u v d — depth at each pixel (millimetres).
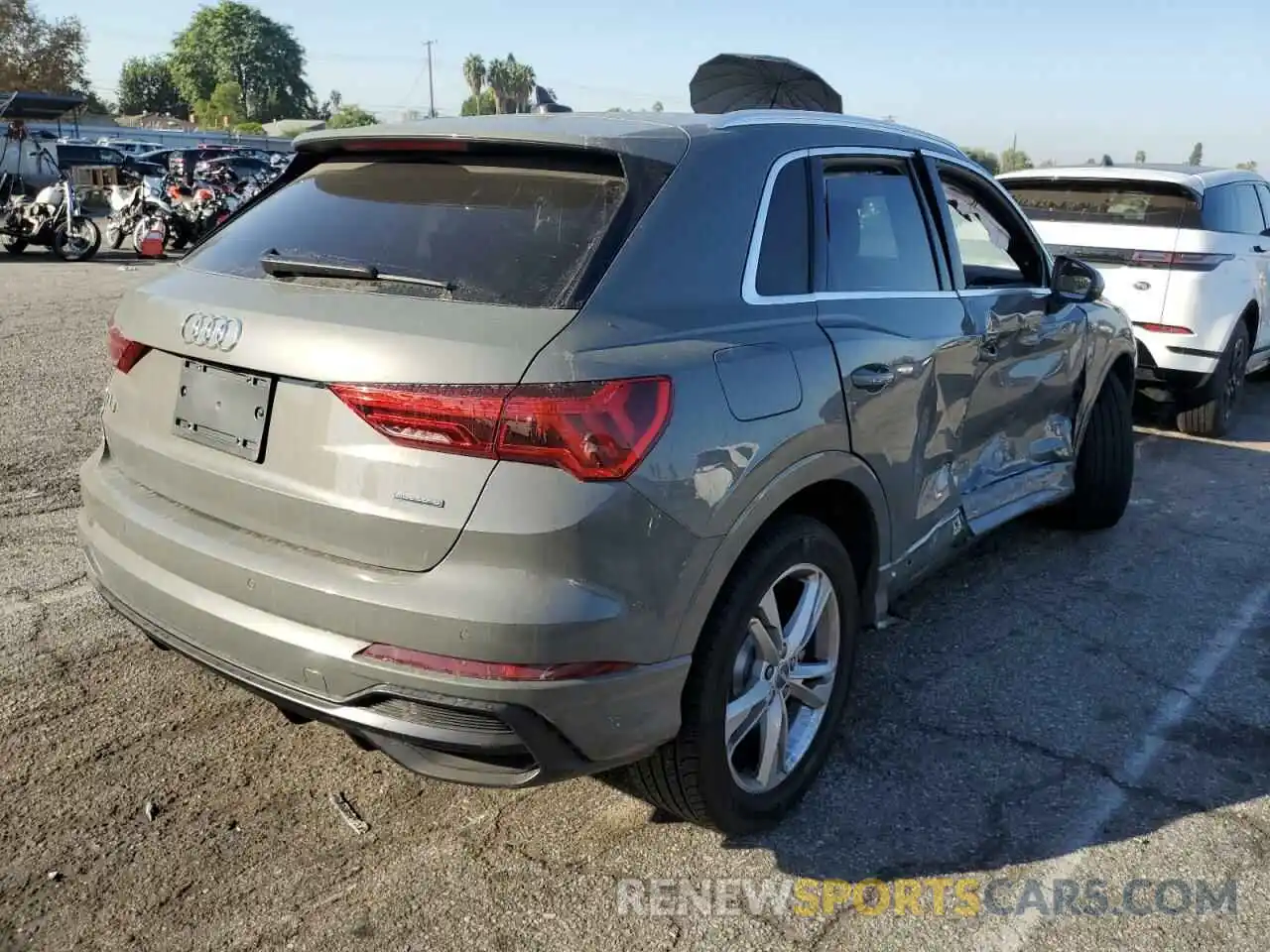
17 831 2764
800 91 5621
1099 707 3586
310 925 2498
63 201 15992
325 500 2328
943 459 3580
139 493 2795
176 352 2631
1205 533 5336
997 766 3227
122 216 17203
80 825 2801
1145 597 4508
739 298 2709
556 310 2322
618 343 2322
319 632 2338
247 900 2568
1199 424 7332
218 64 101750
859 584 3307
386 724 2299
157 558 2641
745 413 2520
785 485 2654
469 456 2195
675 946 2484
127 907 2525
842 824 2941
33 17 48594
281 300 2480
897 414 3170
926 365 3324
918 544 3494
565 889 2660
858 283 3205
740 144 2869
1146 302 6953
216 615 2475
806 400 2721
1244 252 7305
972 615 4309
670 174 2645
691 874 2730
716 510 2438
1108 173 7273
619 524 2246
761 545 2668
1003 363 3926
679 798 2682
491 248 2504
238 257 2805
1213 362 6949
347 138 2920
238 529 2531
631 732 2373
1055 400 4477
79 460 5750
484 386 2182
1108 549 5074
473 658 2205
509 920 2547
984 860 2803
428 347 2225
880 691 3670
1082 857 2814
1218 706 3598
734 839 2867
